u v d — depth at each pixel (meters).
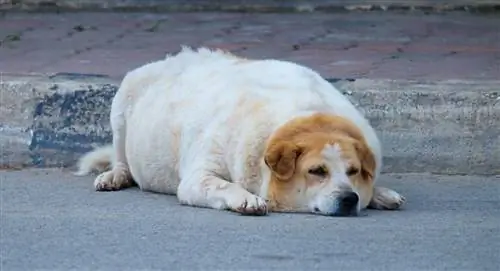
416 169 12.32
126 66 14.43
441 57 15.13
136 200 10.84
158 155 10.99
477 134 12.36
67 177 12.04
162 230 9.55
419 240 9.34
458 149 12.33
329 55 15.30
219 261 8.68
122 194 11.18
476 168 12.30
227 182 10.25
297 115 10.18
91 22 18.17
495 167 12.29
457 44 16.19
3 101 12.85
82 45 16.14
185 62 11.48
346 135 10.07
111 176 11.46
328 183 9.88
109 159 12.08
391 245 9.16
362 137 10.18
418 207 10.62
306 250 8.98
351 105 10.78
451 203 10.82
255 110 10.31
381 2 19.17
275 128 10.12
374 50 15.70
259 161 10.12
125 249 9.00
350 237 9.35
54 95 12.84
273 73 10.84
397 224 9.85
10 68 14.20
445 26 17.73
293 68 10.97
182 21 18.31
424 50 15.70
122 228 9.63
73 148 12.73
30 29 17.45
